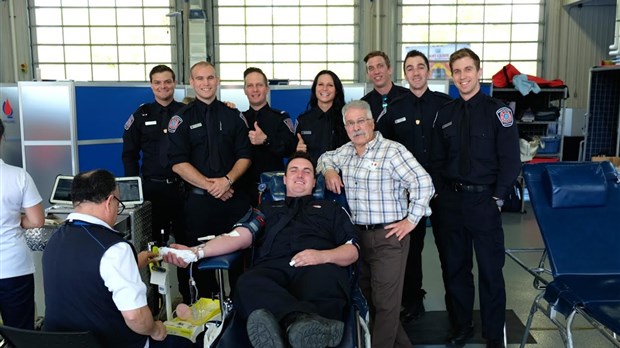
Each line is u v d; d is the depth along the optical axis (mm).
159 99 3473
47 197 4828
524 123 7223
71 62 9586
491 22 9734
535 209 2691
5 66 9312
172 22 9484
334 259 2207
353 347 1850
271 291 1982
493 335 2695
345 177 2604
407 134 3074
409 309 3195
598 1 9305
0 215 2156
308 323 1696
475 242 2686
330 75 3178
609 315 2027
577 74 9773
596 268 2531
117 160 5152
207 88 2910
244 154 3037
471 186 2645
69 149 4746
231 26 9633
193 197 2945
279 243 2346
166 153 3084
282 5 9625
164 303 3055
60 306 1740
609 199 2695
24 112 4719
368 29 9586
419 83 3033
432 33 9781
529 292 3678
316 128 3238
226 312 2258
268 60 9773
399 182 2510
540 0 9672
